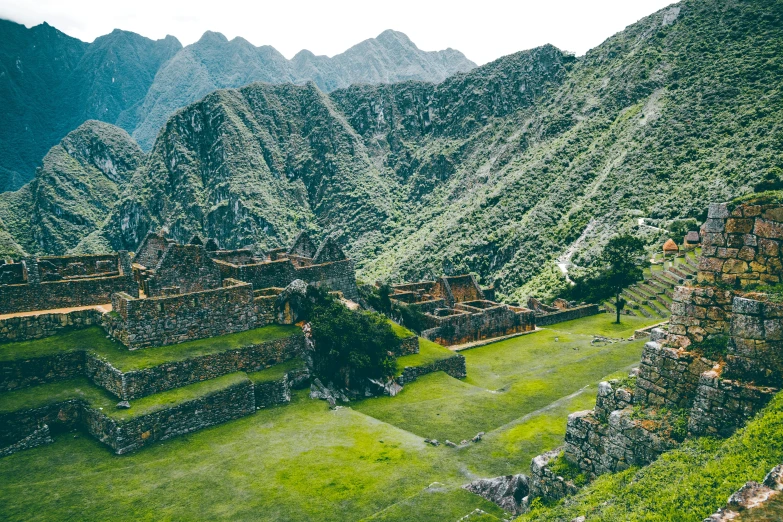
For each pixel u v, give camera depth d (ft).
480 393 86.28
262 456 59.62
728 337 36.35
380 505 49.37
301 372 79.36
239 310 82.89
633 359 100.37
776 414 29.37
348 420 70.38
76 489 52.54
